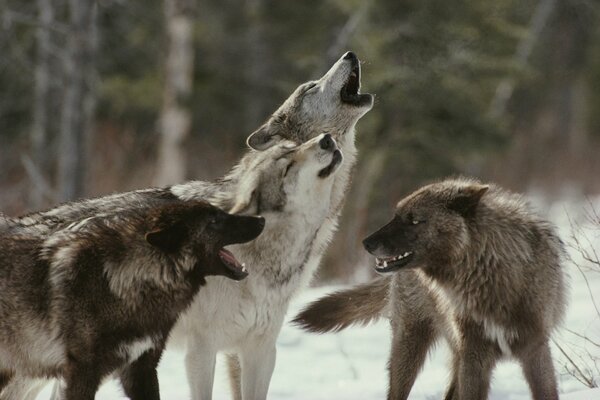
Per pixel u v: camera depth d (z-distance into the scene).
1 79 32.12
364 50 27.16
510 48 30.00
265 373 10.13
